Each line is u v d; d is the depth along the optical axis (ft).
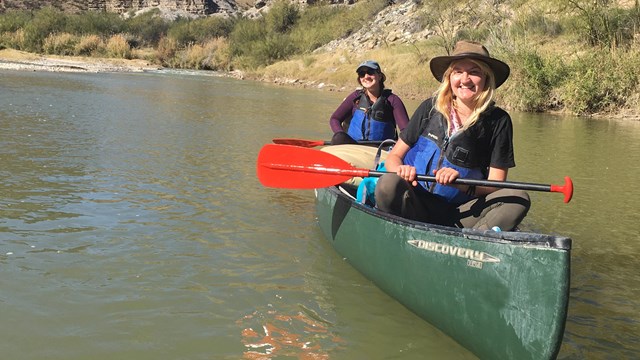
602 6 51.24
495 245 8.15
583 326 9.93
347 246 12.19
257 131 30.89
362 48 87.30
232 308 10.27
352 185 15.17
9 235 13.12
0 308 9.87
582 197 18.99
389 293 10.53
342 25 108.99
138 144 24.73
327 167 12.26
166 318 9.81
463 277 8.61
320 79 77.87
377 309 10.43
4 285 10.69
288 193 18.15
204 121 33.99
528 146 29.19
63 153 21.93
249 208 16.31
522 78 49.57
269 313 10.15
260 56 104.32
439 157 10.62
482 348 8.48
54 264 11.73
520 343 7.88
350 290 11.18
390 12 99.86
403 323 9.95
